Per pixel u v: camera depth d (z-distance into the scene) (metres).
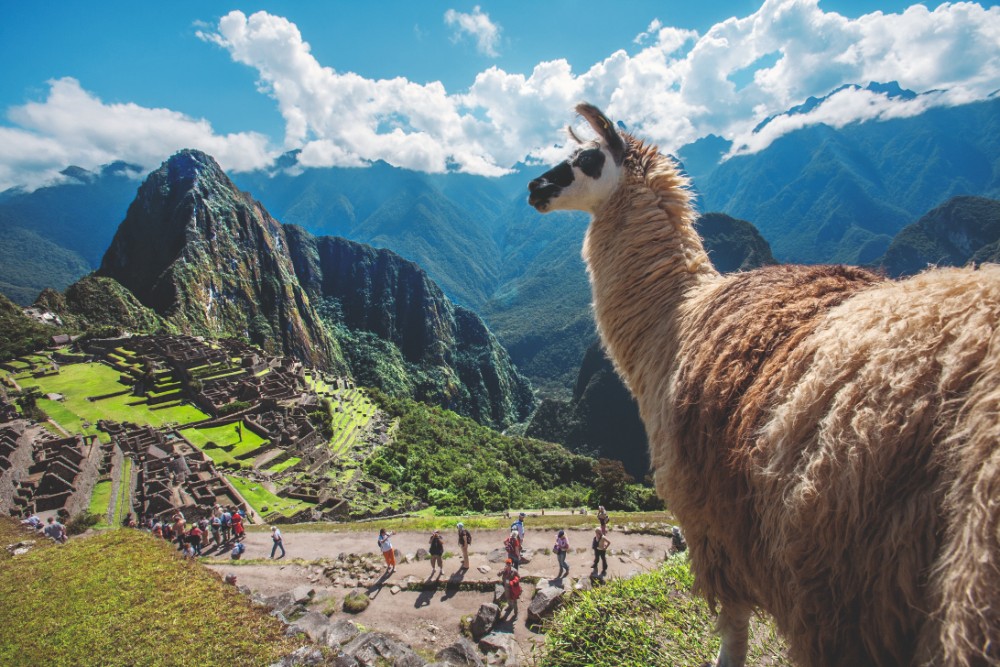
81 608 6.55
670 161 3.99
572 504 49.72
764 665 3.83
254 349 94.88
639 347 3.69
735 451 2.45
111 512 28.45
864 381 1.94
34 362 70.62
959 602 1.50
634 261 3.78
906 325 1.95
